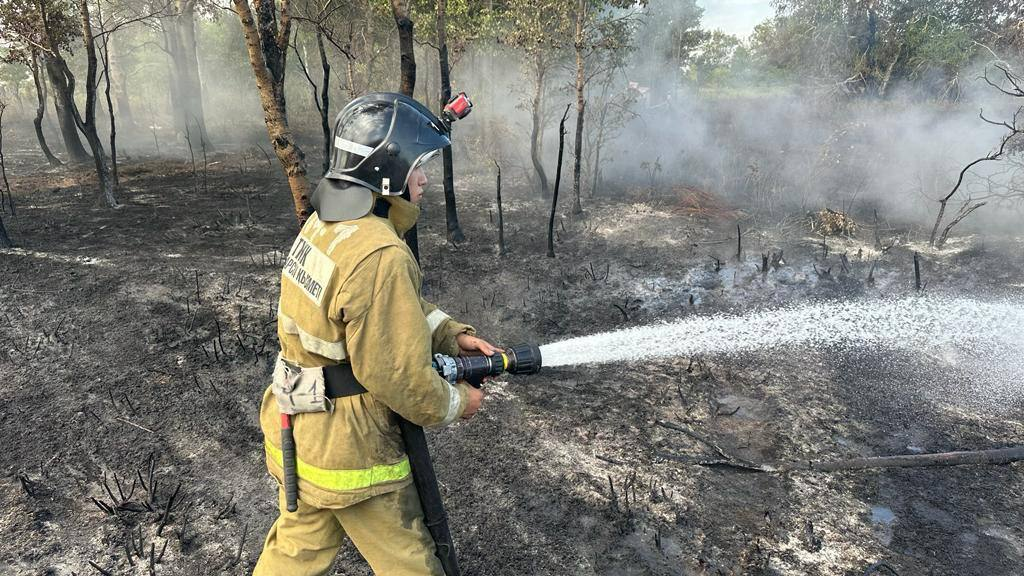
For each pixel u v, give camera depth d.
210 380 4.20
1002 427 3.69
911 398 4.01
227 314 5.20
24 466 3.33
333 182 1.59
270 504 3.05
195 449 3.49
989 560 2.69
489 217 8.27
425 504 1.75
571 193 9.50
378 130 1.55
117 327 4.95
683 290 5.78
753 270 6.18
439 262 6.53
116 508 2.97
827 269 6.09
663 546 2.77
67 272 6.10
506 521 2.92
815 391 4.11
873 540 2.81
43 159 13.70
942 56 15.18
